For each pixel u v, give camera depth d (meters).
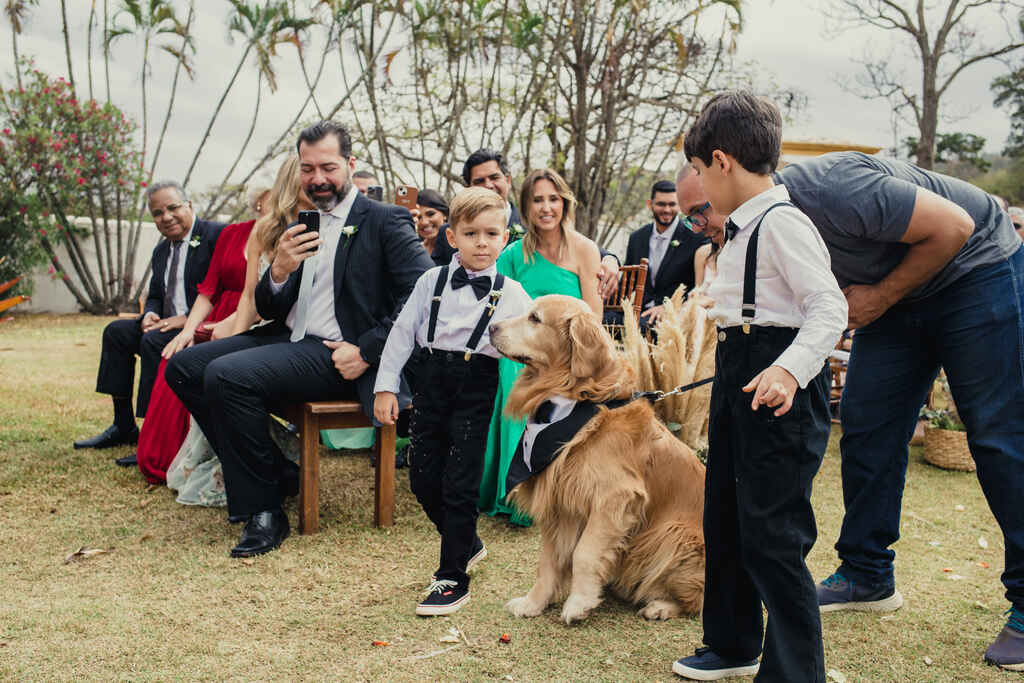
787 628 1.75
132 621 2.38
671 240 5.95
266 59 10.80
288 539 3.21
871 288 2.21
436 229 5.50
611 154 11.62
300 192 3.61
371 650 2.24
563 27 10.51
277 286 3.35
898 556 3.17
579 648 2.29
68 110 11.93
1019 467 2.20
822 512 3.76
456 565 2.60
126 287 13.43
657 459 2.60
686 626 2.46
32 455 4.35
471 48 9.92
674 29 10.69
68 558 2.90
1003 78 17.22
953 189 2.30
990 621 2.52
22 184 11.70
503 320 2.55
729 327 1.84
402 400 3.32
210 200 13.38
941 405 6.36
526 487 2.61
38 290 13.16
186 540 3.16
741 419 1.80
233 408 3.07
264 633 2.33
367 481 4.12
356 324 3.41
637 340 4.03
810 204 2.08
